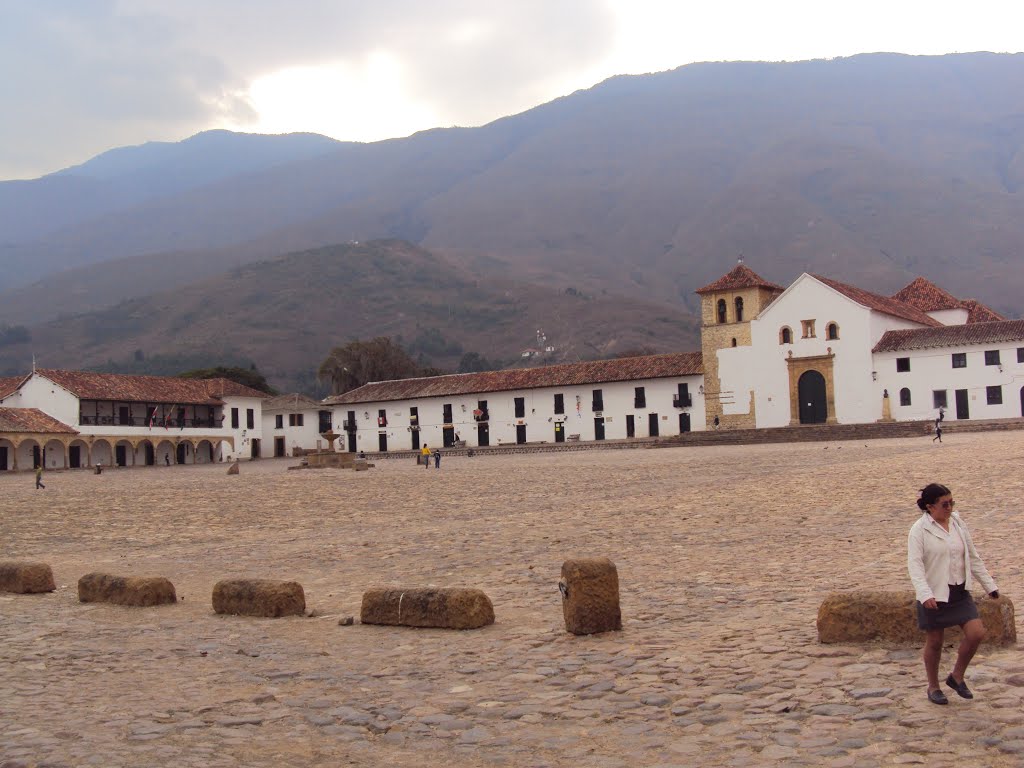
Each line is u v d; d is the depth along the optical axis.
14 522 27.92
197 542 22.25
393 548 19.50
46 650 11.06
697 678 8.82
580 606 10.82
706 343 80.00
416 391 93.44
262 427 103.62
